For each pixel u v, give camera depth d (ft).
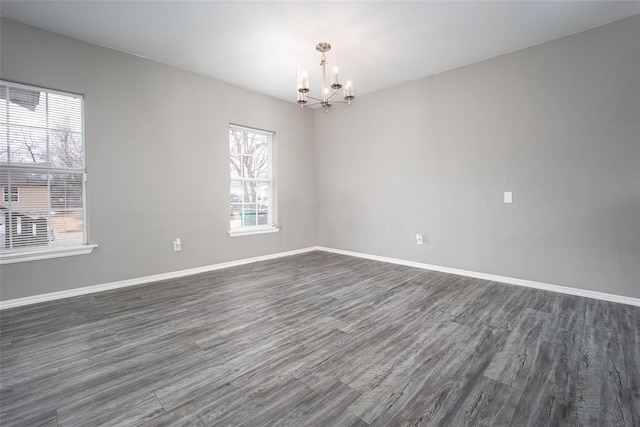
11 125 9.18
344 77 13.43
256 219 16.02
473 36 10.09
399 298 9.95
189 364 6.11
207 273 13.17
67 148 10.12
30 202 9.52
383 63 12.12
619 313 8.54
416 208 14.08
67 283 10.02
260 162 16.16
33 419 4.60
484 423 4.51
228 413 4.73
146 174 11.71
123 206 11.16
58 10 8.57
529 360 6.21
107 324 7.98
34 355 6.44
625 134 9.16
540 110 10.62
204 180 13.42
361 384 5.46
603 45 9.42
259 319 8.32
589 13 8.82
